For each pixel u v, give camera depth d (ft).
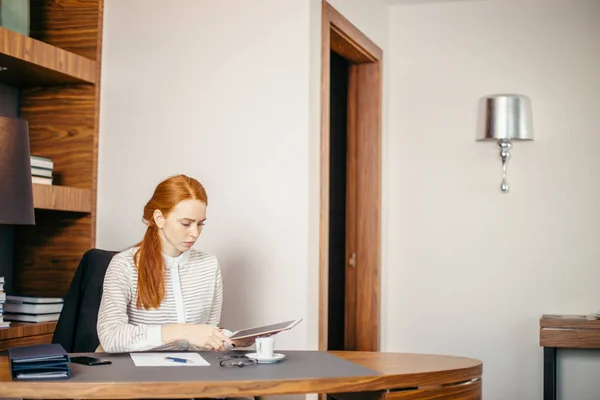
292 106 11.39
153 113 12.07
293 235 11.29
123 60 12.26
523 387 14.51
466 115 14.98
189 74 11.92
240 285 11.48
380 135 14.87
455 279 14.92
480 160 14.88
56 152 12.32
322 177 11.78
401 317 15.17
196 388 6.45
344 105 16.48
